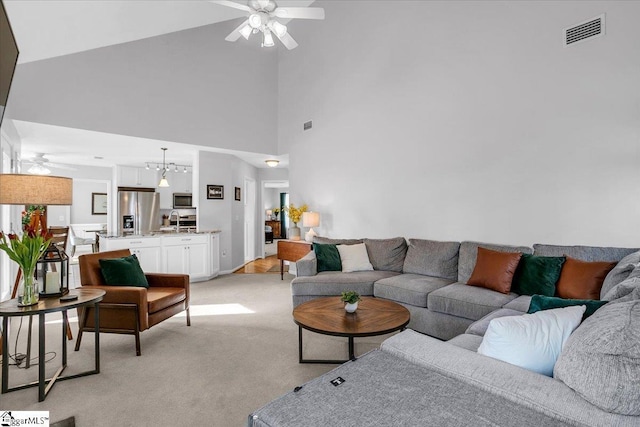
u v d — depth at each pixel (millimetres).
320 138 5527
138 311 2801
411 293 3174
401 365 1341
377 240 4281
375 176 4680
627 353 986
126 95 4785
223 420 1924
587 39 2842
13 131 4172
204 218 6121
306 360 2654
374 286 3514
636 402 937
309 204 5750
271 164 7457
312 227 5441
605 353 1017
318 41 5562
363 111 4828
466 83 3664
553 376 1223
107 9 3648
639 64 2596
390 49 4449
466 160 3682
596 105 2803
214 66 5664
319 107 5547
